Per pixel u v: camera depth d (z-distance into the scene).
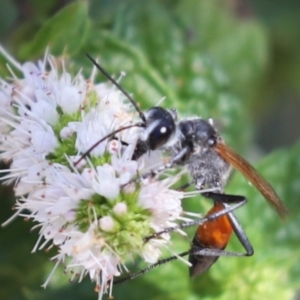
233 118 0.21
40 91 0.17
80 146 0.17
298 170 0.20
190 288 0.20
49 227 0.16
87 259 0.16
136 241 0.16
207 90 0.21
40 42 0.19
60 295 0.19
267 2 0.23
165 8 0.21
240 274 0.20
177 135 0.17
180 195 0.17
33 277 0.19
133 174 0.16
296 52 0.24
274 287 0.20
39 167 0.17
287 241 0.20
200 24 0.23
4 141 0.17
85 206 0.16
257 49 0.23
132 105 0.18
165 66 0.21
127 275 0.19
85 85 0.17
